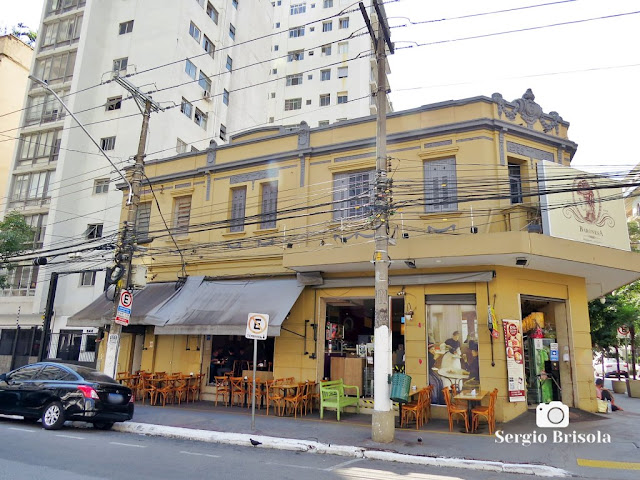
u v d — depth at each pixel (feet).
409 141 47.83
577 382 44.01
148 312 52.34
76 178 96.12
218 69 114.32
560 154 48.49
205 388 53.62
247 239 54.13
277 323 44.16
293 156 53.93
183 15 101.65
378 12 36.99
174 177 62.13
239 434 34.86
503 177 44.19
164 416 42.19
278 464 27.07
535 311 46.55
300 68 152.35
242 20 131.13
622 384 74.18
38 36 112.06
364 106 142.41
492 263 41.39
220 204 58.13
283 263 46.55
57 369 37.78
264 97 142.51
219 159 59.77
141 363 58.13
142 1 104.01
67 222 93.61
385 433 32.45
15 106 117.91
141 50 100.42
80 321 55.62
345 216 49.93
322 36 153.48
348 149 51.13
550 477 25.35
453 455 29.04
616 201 45.03
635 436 34.32
